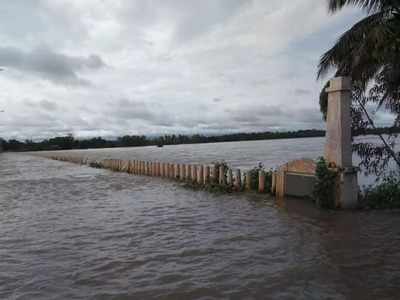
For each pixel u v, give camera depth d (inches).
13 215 442.6
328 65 438.0
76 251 281.6
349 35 402.0
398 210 383.9
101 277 225.0
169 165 820.6
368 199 413.7
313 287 199.6
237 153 2463.1
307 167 453.1
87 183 805.9
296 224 342.6
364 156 470.0
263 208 428.1
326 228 323.0
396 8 387.9
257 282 209.5
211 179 638.5
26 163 1924.2
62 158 2146.9
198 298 191.8
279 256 253.8
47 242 310.0
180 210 443.5
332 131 403.9
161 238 313.4
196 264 243.8
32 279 224.7
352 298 184.4
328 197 401.4
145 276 224.8
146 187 693.9
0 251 286.4
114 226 364.5
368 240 283.6
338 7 401.1
